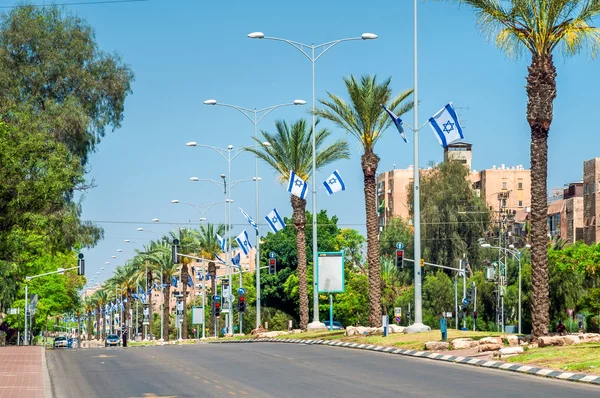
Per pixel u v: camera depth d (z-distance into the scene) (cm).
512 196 17475
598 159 13200
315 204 6097
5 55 6550
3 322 11425
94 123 6712
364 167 5178
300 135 6694
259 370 2861
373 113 5150
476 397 2017
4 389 2345
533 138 3494
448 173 10969
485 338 3475
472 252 10812
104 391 2345
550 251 9825
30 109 6412
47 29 6831
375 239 5106
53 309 11712
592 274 9431
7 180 5288
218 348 4272
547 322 3428
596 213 13150
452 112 3938
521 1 3478
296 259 12131
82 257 7488
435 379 2466
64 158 5609
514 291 10644
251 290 14538
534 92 3494
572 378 2392
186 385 2433
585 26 3484
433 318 10756
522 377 2514
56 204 6375
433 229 10706
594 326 9775
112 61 6962
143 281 15138
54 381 2684
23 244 5634
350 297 11956
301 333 5706
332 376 2602
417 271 4322
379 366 2939
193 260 12069
